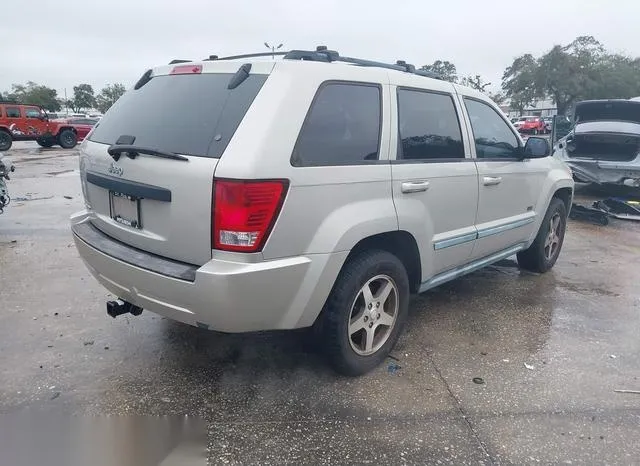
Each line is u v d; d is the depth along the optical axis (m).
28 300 4.50
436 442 2.76
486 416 3.00
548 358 3.72
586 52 55.38
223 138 2.70
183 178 2.69
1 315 4.17
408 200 3.43
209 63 3.15
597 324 4.34
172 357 3.56
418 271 3.72
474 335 4.07
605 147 10.09
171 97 3.18
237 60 3.10
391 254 3.42
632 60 59.38
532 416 3.01
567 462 2.63
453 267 4.11
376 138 3.27
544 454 2.69
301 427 2.86
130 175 2.98
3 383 3.20
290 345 3.77
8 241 6.44
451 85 4.07
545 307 4.69
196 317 2.77
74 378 3.28
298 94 2.84
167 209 2.81
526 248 5.19
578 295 5.03
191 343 3.76
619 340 4.04
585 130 10.06
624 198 10.51
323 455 2.64
